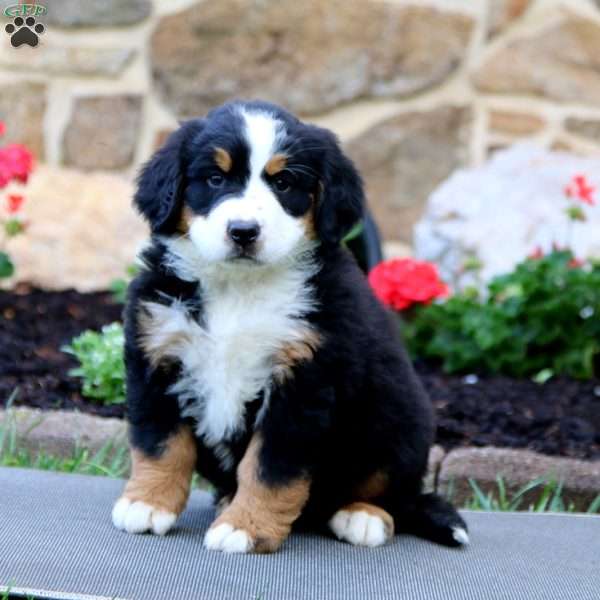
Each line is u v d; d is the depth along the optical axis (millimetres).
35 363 6230
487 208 8133
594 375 6840
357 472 4027
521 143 8828
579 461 5281
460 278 7852
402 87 8922
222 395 3877
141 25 8773
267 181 3951
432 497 4223
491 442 5520
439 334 6906
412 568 3693
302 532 4117
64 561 3461
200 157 3953
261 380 3846
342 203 4070
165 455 3898
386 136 8914
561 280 6801
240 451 3977
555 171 8375
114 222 8312
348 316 3846
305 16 8852
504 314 6730
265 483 3758
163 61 8805
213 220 3838
